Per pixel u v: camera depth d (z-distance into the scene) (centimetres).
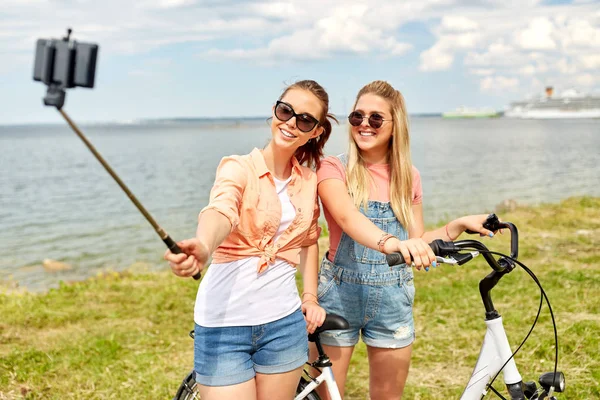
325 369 303
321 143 312
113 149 6462
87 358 551
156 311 700
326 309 330
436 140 6888
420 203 347
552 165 3472
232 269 271
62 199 2495
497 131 9881
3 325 652
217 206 246
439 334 577
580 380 467
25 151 6550
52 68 179
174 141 8594
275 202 276
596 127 11262
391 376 336
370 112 317
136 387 488
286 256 282
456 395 462
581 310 619
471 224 318
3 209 2252
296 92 284
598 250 888
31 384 499
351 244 323
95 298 762
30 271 1267
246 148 6059
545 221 1139
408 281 330
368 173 328
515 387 289
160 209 2153
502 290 693
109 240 1602
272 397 279
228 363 267
